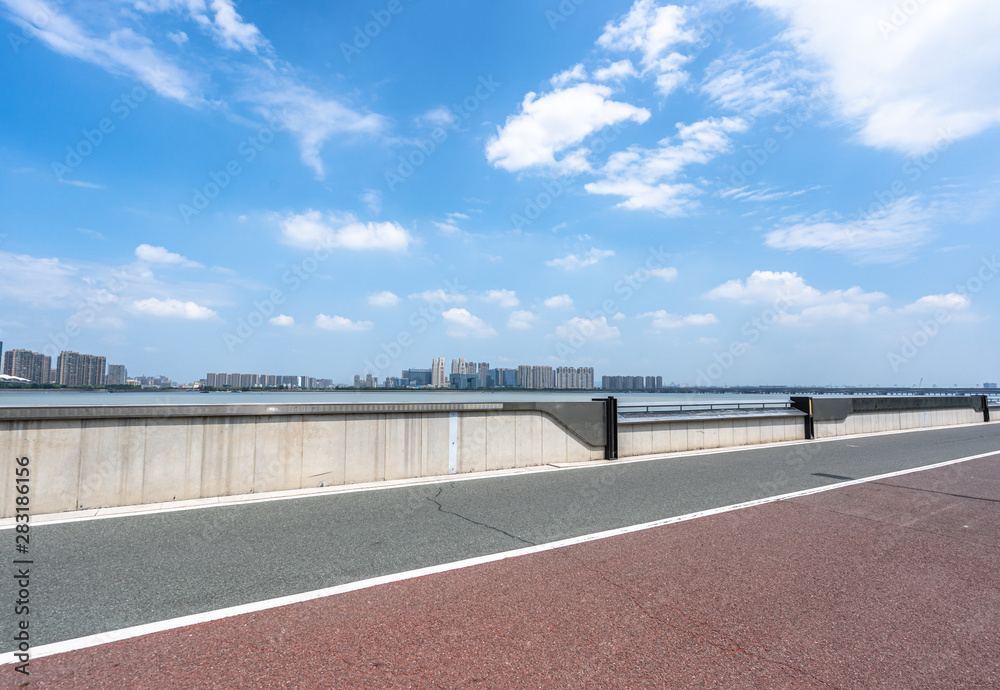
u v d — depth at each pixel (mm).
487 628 3057
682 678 2559
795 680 2559
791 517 5746
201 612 3230
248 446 6742
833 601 3525
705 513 5887
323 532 4996
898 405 18297
